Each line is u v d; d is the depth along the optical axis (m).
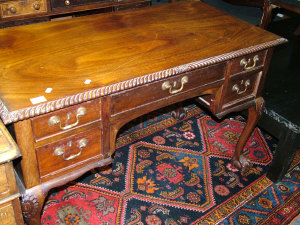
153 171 2.13
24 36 1.64
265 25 2.96
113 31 1.77
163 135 2.44
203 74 1.59
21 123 1.16
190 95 1.63
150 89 1.45
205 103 1.86
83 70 1.40
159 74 1.41
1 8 2.18
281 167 2.04
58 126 1.26
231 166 2.23
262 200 2.00
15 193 1.23
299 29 3.03
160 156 2.25
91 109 1.32
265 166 2.26
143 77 1.38
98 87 1.29
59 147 1.32
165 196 1.97
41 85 1.27
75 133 1.33
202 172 2.16
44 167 1.33
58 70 1.38
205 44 1.70
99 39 1.68
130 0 2.73
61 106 1.20
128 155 2.23
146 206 1.90
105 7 2.63
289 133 1.92
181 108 2.55
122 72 1.40
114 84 1.32
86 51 1.55
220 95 1.75
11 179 1.18
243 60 1.71
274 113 1.97
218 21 1.99
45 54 1.50
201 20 1.99
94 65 1.44
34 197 1.34
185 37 1.76
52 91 1.25
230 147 2.39
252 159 2.31
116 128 1.46
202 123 2.60
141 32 1.79
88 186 1.99
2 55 1.46
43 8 2.34
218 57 1.58
